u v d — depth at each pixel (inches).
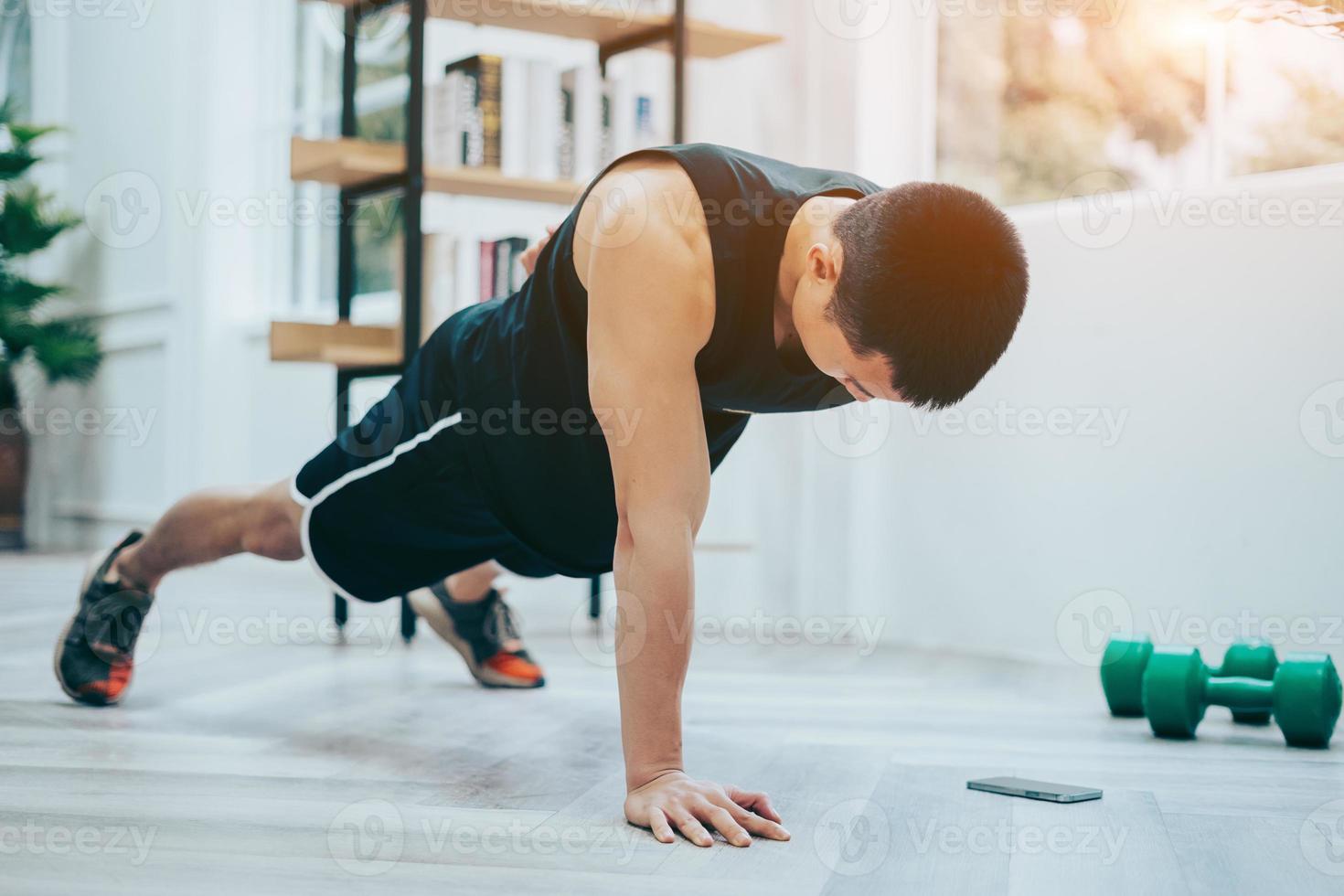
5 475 196.5
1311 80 95.9
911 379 42.7
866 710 78.3
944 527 111.9
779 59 122.2
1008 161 112.9
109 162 195.5
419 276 102.4
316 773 58.7
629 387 47.2
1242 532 93.8
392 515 65.2
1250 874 43.4
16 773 57.5
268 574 165.8
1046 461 105.0
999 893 41.0
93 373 193.8
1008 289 42.3
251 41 174.7
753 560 122.9
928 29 117.5
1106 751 66.2
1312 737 67.1
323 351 105.7
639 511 48.1
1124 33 105.3
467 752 63.6
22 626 110.9
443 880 41.9
